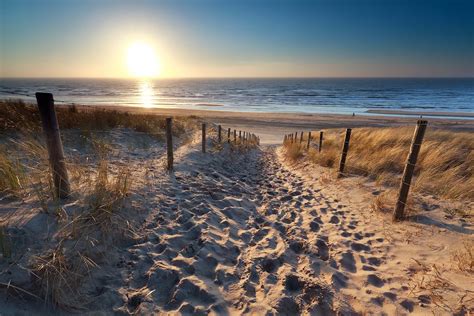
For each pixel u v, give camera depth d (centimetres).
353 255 327
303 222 428
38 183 349
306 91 12825
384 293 256
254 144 1753
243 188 602
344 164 709
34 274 216
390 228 396
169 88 16475
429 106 6328
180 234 342
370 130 1552
